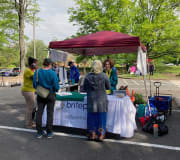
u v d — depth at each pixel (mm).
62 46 4863
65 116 4152
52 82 3615
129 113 3727
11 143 3568
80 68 21344
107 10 20312
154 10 20500
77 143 3574
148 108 4832
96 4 21781
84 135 3992
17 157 3021
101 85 3449
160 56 22953
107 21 19000
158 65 32781
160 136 3938
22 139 3764
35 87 3697
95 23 21391
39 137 3809
